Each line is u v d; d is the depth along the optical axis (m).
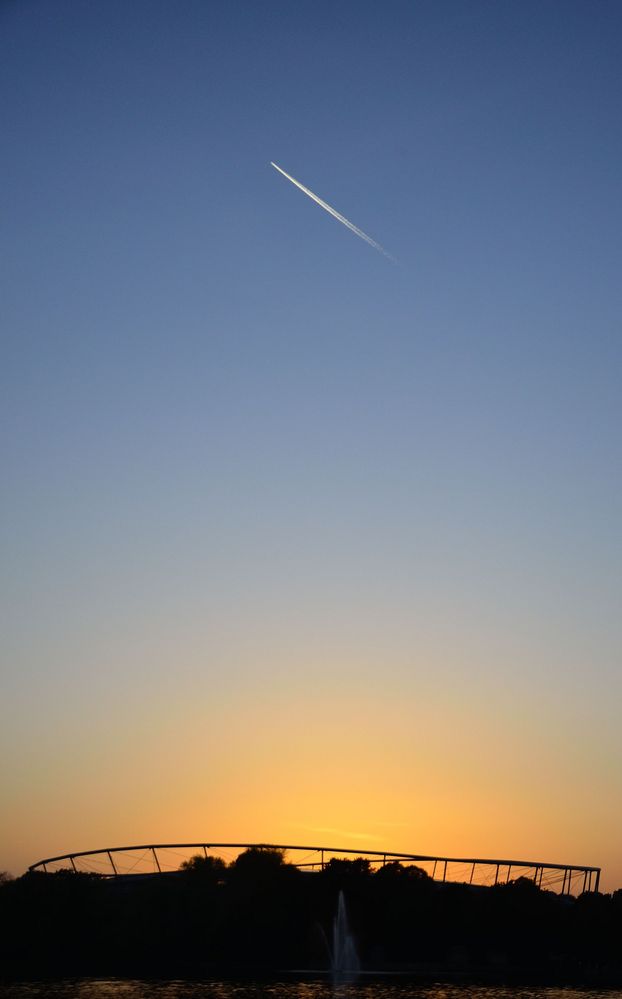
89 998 184.12
